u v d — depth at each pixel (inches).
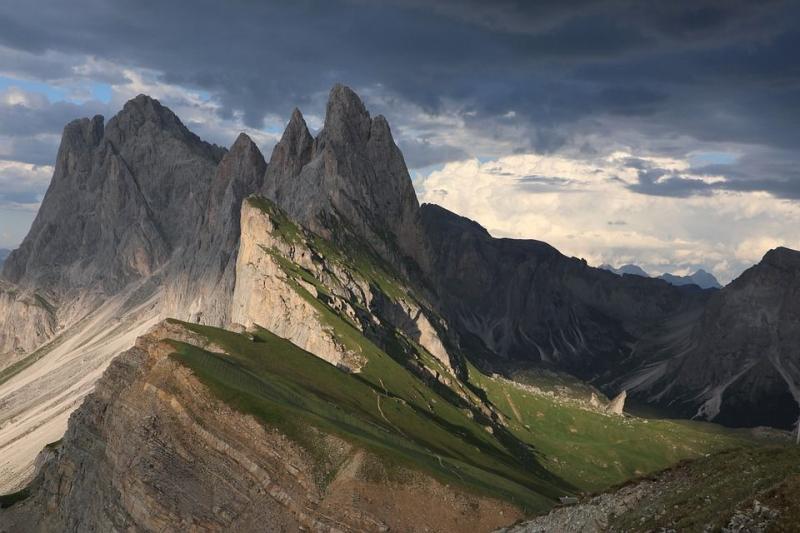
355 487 4384.8
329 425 4928.6
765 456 2753.4
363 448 4596.5
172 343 5920.3
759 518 2210.9
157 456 4768.7
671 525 2500.0
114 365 6520.7
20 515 6422.2
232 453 4680.1
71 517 5782.5
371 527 4220.0
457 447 7691.9
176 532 4431.6
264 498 4471.0
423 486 4488.2
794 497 2196.1
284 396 5890.8
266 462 4594.0
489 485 5836.6
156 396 5132.9
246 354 7303.2
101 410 6279.5
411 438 6988.2
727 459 2886.3
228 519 4441.4
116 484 5032.0
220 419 4840.1
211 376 5211.6
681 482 2869.1
